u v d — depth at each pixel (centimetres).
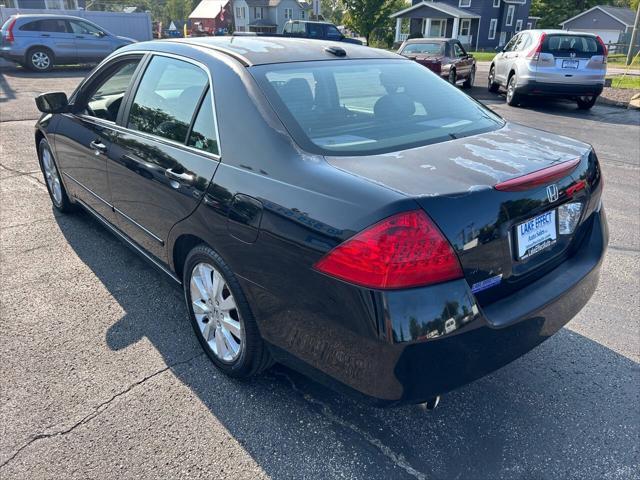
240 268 235
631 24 5234
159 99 308
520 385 275
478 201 195
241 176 236
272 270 219
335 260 192
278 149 229
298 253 206
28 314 333
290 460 227
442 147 239
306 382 276
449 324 188
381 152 230
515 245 213
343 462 226
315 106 256
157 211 299
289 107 247
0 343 302
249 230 226
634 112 1205
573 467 225
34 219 489
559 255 246
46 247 429
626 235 474
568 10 5816
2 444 231
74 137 396
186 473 219
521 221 212
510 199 205
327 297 198
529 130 288
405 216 183
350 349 197
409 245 182
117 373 279
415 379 190
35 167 654
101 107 377
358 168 211
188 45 306
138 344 304
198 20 6769
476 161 223
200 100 274
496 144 250
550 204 224
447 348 191
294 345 222
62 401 258
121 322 326
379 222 184
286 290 215
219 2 6819
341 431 243
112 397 261
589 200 257
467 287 193
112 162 341
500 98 1420
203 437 238
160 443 234
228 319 265
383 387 194
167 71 307
